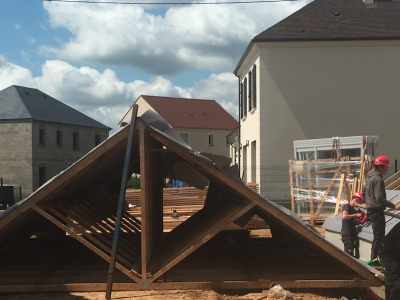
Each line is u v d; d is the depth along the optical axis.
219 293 5.71
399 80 21.20
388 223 8.20
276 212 5.79
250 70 24.08
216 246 8.96
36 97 55.03
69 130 54.62
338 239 9.65
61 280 5.99
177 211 15.84
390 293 5.98
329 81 21.30
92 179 7.55
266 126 21.25
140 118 5.70
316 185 14.11
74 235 5.75
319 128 21.27
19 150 49.44
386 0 23.78
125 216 10.66
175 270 6.34
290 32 21.45
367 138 14.36
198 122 58.47
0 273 6.41
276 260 7.38
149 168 6.40
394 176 12.80
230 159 5.76
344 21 22.22
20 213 5.69
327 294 5.83
